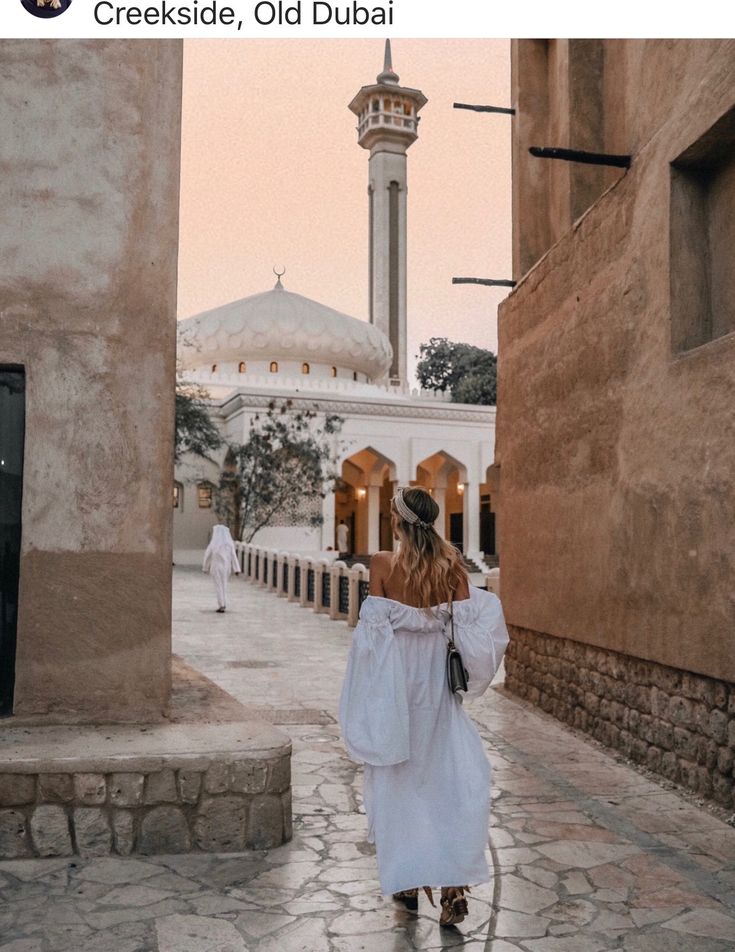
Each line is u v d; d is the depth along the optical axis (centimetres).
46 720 476
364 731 342
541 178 1004
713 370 544
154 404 496
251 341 4828
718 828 489
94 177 498
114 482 488
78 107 498
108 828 419
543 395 872
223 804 430
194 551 3678
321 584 1812
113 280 496
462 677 351
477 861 338
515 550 956
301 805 516
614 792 565
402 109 6244
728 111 532
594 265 745
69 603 480
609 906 371
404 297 6088
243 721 495
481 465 4003
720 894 388
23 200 490
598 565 721
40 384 484
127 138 503
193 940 329
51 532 480
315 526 3484
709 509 546
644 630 633
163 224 505
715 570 539
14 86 493
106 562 485
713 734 548
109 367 492
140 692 486
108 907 358
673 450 595
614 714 697
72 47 500
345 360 5028
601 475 720
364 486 4384
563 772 618
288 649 1273
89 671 481
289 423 3462
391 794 346
